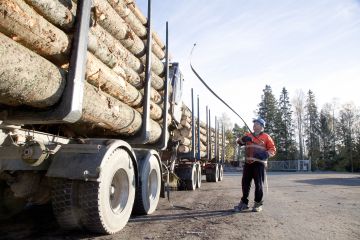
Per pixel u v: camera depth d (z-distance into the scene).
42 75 3.26
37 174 4.25
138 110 6.44
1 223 4.80
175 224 5.30
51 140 4.38
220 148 24.72
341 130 70.88
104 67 4.74
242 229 5.00
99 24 5.07
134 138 6.07
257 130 7.08
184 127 11.76
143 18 7.01
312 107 76.81
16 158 3.72
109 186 4.25
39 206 5.88
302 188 13.32
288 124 74.38
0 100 3.28
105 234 4.31
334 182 18.27
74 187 4.05
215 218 5.96
